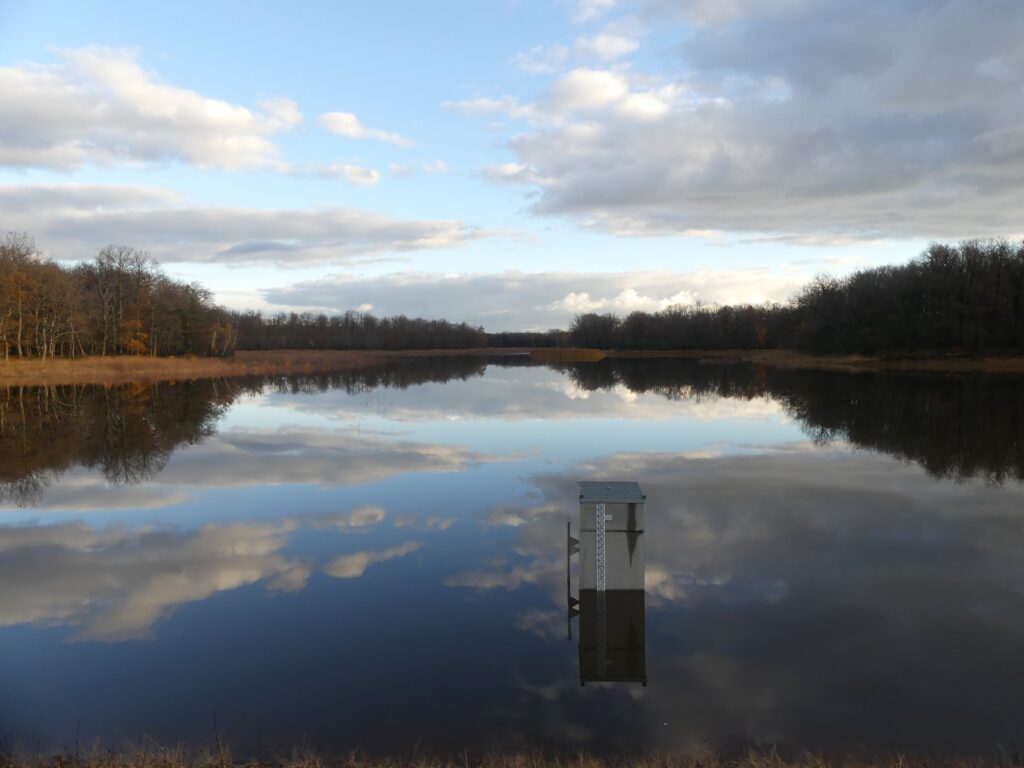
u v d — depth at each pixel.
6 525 14.87
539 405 41.16
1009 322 67.75
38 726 7.12
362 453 23.94
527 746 6.64
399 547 13.20
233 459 22.69
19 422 31.30
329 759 6.41
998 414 33.25
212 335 80.56
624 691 7.75
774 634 9.24
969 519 14.91
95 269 73.12
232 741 6.78
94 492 17.91
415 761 6.33
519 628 9.47
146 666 8.45
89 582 11.38
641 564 9.65
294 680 8.04
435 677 8.09
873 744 6.71
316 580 11.41
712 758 6.36
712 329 138.12
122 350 72.62
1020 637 9.14
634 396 47.22
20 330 60.66
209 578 11.55
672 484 18.59
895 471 20.19
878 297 76.88
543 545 13.27
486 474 20.16
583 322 164.00
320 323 144.50
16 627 9.61
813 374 67.69
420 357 135.88
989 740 6.78
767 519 15.01
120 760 6.22
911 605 10.23
